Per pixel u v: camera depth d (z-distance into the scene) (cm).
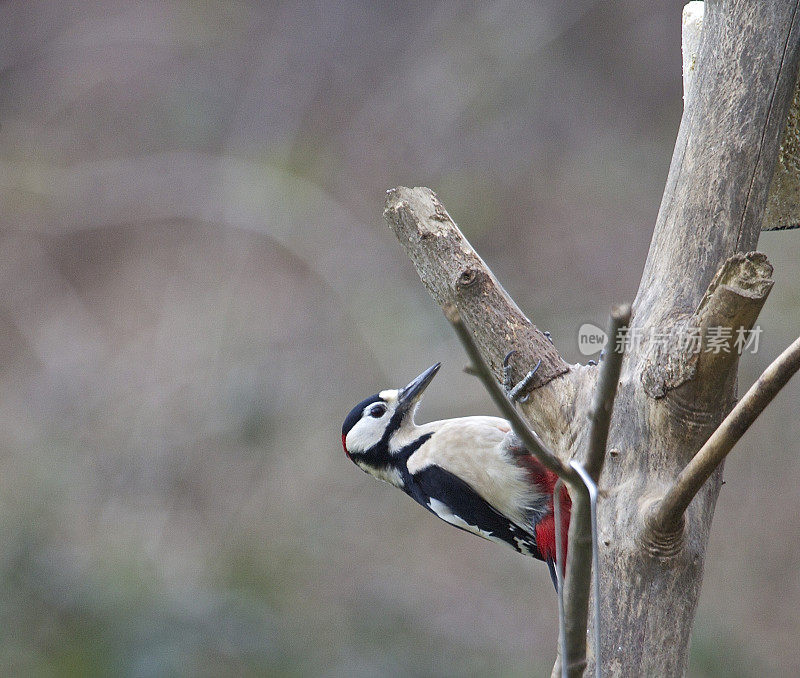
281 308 1778
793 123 523
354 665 1173
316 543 1341
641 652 432
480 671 1231
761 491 1384
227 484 1379
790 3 492
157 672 1079
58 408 1509
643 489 445
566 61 2116
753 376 1419
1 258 1909
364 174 2031
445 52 2105
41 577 1152
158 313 1811
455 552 1409
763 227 571
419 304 1702
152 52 2166
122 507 1328
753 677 1228
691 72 573
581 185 1962
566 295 1794
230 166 1970
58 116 2109
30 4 2158
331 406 1520
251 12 2205
